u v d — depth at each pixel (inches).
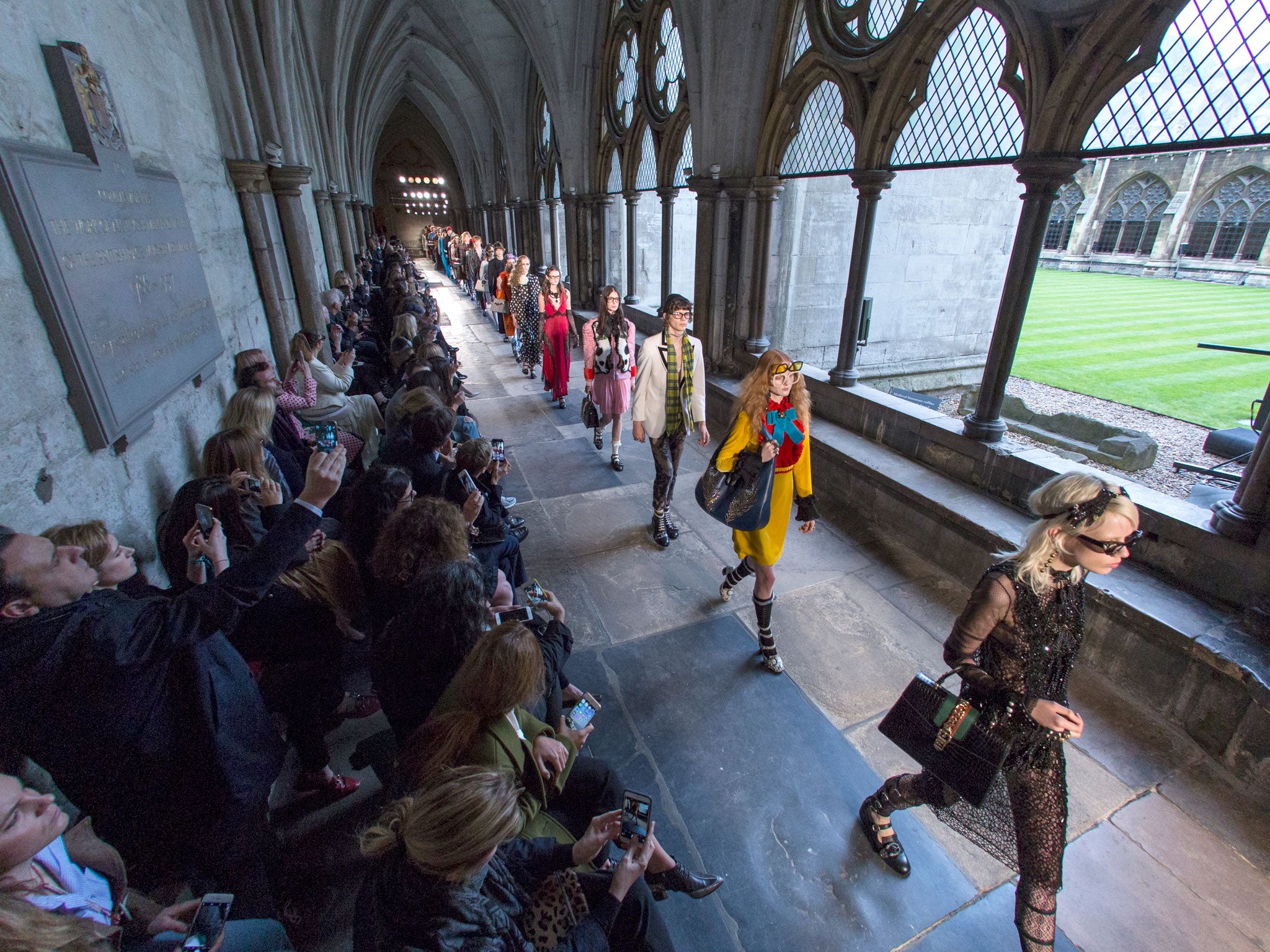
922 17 161.2
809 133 232.1
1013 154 161.0
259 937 54.1
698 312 287.4
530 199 680.4
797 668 126.1
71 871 45.8
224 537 72.1
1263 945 78.0
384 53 668.7
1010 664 65.0
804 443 114.4
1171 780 101.3
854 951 77.3
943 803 77.7
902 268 333.7
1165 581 120.9
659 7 317.1
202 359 139.3
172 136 148.5
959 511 152.3
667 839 90.9
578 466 231.1
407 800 44.4
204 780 61.3
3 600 48.9
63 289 78.6
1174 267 703.7
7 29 77.4
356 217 684.7
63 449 79.0
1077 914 81.2
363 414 198.5
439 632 62.7
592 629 138.6
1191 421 281.4
